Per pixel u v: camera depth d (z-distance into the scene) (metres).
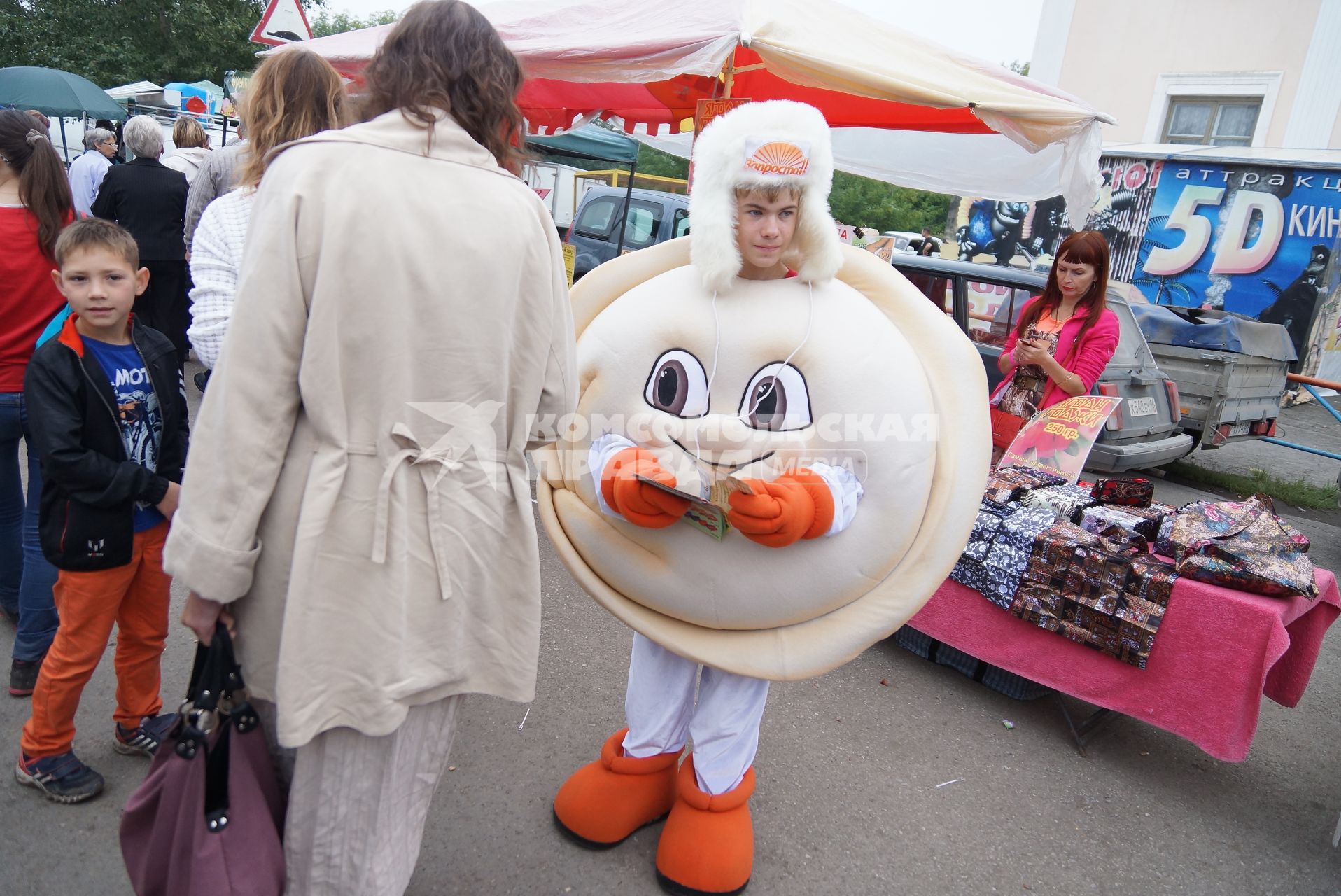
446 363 1.50
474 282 1.50
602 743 3.01
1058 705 3.65
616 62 4.23
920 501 2.00
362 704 1.53
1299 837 2.95
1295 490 8.09
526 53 4.37
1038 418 4.04
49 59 28.09
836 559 2.02
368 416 1.48
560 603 4.08
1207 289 12.20
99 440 2.24
